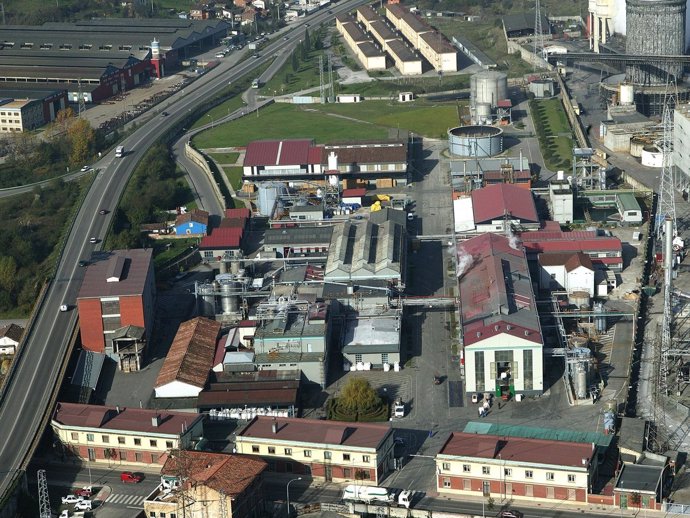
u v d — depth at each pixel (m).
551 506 199.75
